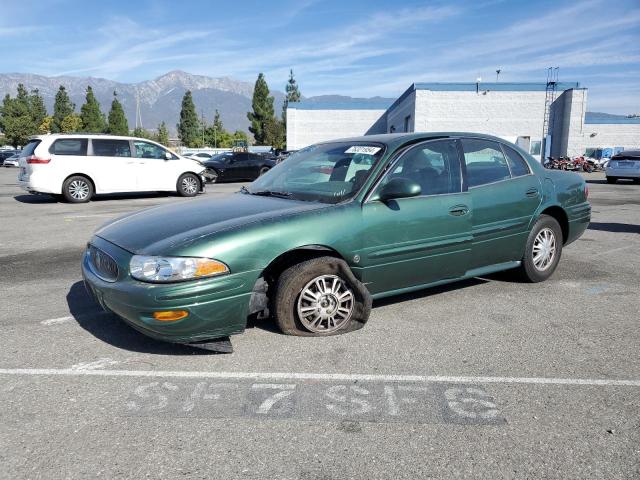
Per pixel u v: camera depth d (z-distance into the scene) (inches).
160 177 552.4
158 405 111.2
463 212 169.9
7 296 192.4
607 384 121.6
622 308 177.9
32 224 362.6
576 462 91.6
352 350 140.3
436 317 167.3
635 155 780.0
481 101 1390.3
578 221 217.6
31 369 129.0
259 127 3142.2
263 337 148.3
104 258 140.5
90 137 508.1
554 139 1443.2
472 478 87.4
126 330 155.8
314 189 162.4
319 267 143.6
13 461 91.6
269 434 100.2
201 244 128.6
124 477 87.5
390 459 92.5
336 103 1956.2
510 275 210.7
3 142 3398.1
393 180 150.2
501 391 118.1
